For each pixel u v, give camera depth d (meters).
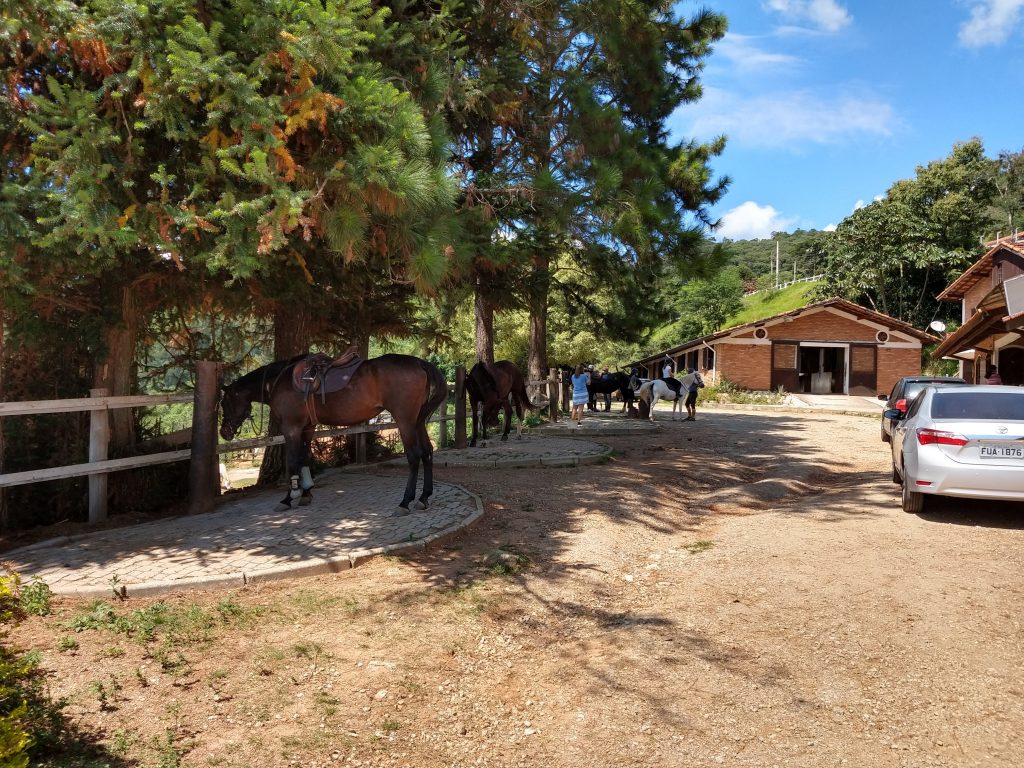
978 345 20.98
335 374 7.76
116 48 5.41
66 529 7.50
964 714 3.81
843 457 14.20
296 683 4.22
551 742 3.73
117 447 8.54
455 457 12.11
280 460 10.88
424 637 4.93
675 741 3.67
